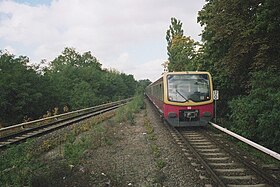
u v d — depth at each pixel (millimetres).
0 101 25891
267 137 11398
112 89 71562
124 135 15602
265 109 12047
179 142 13141
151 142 13289
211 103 17250
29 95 28734
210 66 21047
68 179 8117
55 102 34062
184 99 17094
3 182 7957
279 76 12500
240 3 14328
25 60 32000
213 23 15609
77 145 11703
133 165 9656
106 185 7820
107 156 11031
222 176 8086
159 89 21594
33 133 17516
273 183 7301
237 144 12617
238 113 13828
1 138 15539
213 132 16109
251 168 8602
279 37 13148
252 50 14203
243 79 17016
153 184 7738
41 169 8812
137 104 35625
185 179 8023
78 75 56812
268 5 12109
